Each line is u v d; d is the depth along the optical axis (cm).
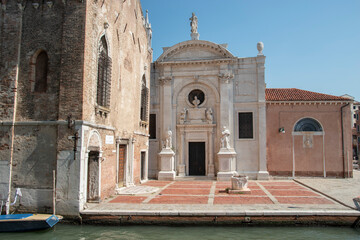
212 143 2941
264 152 2872
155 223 1510
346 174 2892
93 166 1762
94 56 1714
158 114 3058
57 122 1584
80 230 1440
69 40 1617
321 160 2922
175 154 2986
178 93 3050
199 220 1500
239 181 2089
